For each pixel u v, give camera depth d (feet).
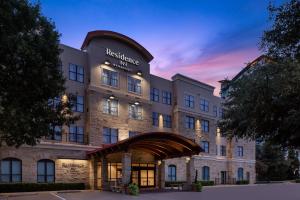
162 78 158.30
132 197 86.89
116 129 131.03
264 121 44.65
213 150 174.29
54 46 60.85
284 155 214.90
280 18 31.14
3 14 52.95
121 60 137.18
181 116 158.71
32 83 55.88
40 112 59.62
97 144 122.93
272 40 32.48
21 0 57.06
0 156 99.55
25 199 79.00
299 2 29.94
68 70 120.88
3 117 54.44
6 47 52.49
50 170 109.50
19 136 57.06
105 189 108.37
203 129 170.60
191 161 117.70
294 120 39.73
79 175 115.75
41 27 61.11
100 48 130.41
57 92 61.93
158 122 152.66
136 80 142.41
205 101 174.19
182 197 89.15
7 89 54.95
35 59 54.80
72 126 119.03
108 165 120.16
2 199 78.89
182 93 162.40
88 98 124.16
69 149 114.73
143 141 107.76
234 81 48.55
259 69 41.98
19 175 102.89
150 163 132.26
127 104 136.67
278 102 39.86
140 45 142.51
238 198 87.92
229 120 53.31
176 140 111.14
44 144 108.58
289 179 221.87
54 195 90.27
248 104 43.93
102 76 129.39
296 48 32.04
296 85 34.40
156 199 83.20
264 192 110.01
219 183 173.58
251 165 195.11
